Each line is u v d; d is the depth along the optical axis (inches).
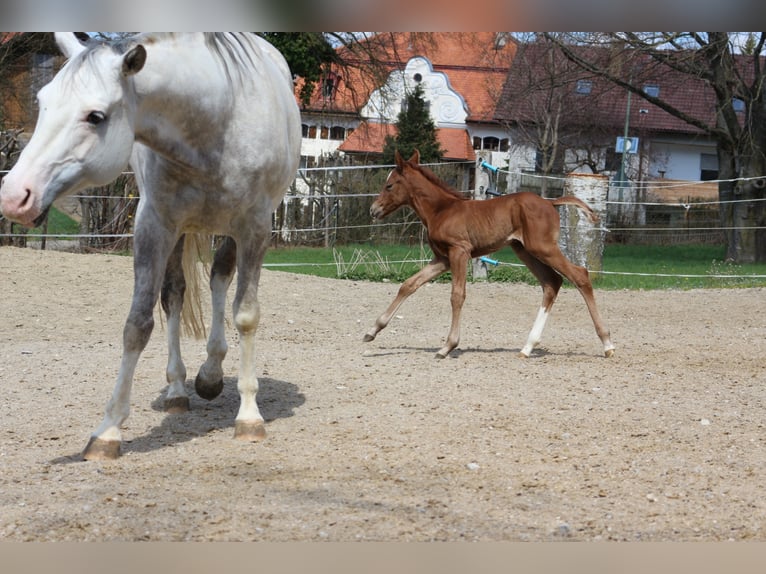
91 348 304.5
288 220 846.5
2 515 137.5
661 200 1213.1
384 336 350.3
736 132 906.1
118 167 155.6
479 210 300.7
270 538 129.6
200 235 213.5
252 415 189.8
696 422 209.3
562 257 295.9
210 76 168.1
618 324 400.2
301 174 845.2
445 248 306.3
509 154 1523.1
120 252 613.0
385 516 139.1
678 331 375.6
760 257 908.6
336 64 1099.3
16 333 333.4
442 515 140.1
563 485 157.9
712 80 876.0
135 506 142.5
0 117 804.6
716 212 1151.6
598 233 588.7
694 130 1497.3
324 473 163.0
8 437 190.1
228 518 137.1
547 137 1374.3
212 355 214.8
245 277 185.8
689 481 162.1
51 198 147.2
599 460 175.2
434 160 1418.6
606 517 141.0
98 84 150.5
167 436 191.5
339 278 547.8
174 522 135.3
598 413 215.9
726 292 521.0
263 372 261.7
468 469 166.7
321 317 390.0
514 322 402.6
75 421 204.4
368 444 184.7
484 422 204.5
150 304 174.4
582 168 1507.1
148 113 161.6
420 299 452.1
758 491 156.4
